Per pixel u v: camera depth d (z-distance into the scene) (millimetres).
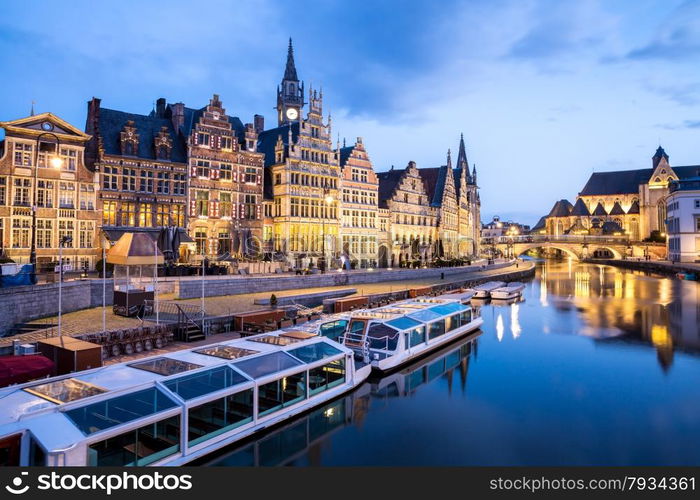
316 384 20172
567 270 104812
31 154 38125
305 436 18297
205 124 49500
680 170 143250
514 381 24797
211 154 49938
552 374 25875
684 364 27516
